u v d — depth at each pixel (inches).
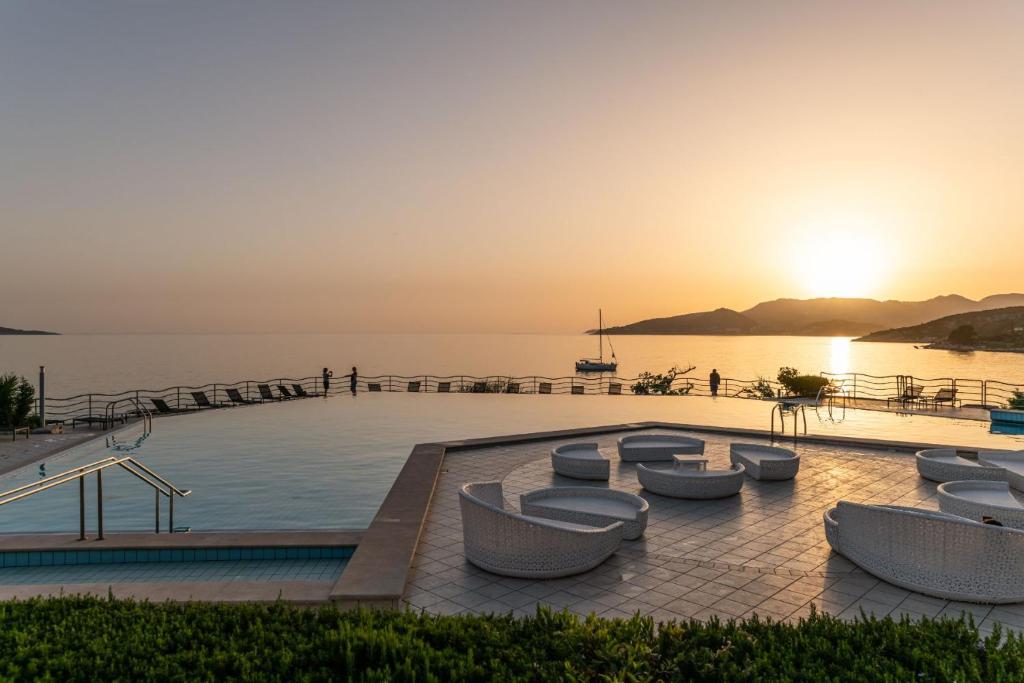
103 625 149.3
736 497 344.5
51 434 610.5
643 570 235.5
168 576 245.4
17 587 198.4
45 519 337.4
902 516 217.5
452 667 130.0
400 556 231.8
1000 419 639.1
